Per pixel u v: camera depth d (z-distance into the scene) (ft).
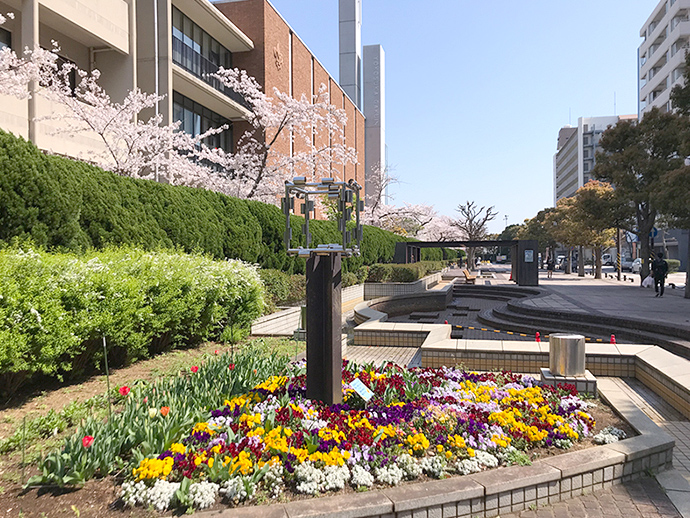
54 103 50.06
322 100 88.28
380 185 140.46
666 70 181.27
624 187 86.28
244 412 14.70
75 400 16.83
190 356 25.04
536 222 223.10
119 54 60.59
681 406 20.27
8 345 15.21
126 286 20.56
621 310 49.08
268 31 90.38
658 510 12.12
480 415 15.40
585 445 14.83
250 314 32.19
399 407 15.67
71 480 11.05
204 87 72.43
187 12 74.54
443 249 211.82
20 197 23.82
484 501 11.58
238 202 49.57
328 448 12.51
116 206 31.58
